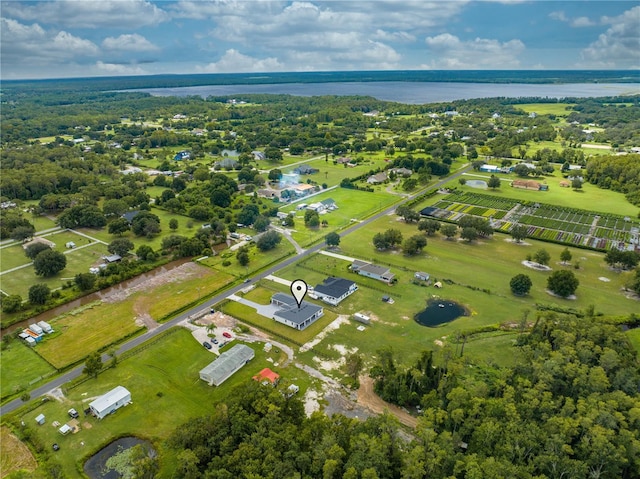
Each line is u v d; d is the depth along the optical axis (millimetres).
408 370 99125
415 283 146500
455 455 74875
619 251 155250
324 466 70562
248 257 163375
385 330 120688
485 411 84188
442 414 82688
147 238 187500
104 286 145375
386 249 175000
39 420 88125
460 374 99312
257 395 86562
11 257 167125
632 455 74812
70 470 78312
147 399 95312
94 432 86562
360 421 89062
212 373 99562
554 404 86188
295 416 85125
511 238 186625
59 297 137500
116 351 111500
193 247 168750
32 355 109875
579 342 102312
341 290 137000
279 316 123438
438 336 117750
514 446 77062
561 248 175750
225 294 140250
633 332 119688
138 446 76938
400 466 74375
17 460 80375
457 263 162250
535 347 104812
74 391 97562
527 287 136125
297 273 154500
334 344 114438
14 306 127375
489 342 115375
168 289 143000
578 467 72500
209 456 76688
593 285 144750
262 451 75062
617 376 92062
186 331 119812
